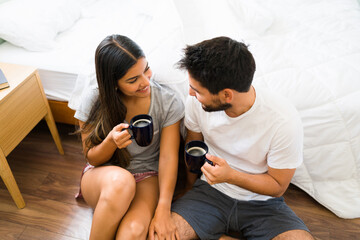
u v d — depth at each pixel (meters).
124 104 1.27
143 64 1.10
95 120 1.26
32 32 1.66
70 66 1.61
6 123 1.34
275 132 1.07
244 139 1.16
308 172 1.50
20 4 1.73
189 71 0.97
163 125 1.33
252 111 1.07
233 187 1.27
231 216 1.25
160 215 1.17
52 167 1.74
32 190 1.62
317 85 1.38
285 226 1.16
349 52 1.55
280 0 2.05
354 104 1.33
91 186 1.24
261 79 1.43
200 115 1.22
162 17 1.61
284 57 1.53
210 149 1.36
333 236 1.42
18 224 1.46
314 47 1.61
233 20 1.68
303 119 1.38
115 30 1.81
